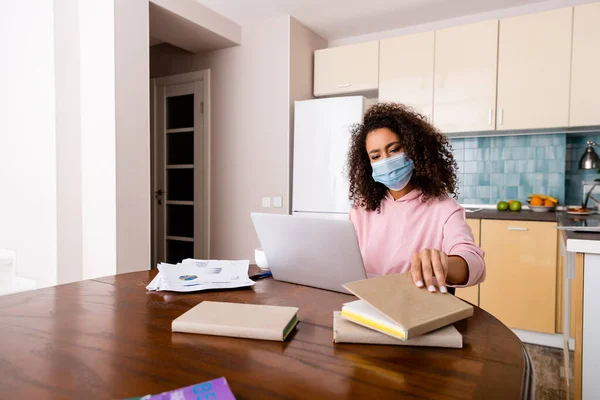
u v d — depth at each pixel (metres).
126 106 2.51
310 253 1.07
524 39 2.87
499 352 0.67
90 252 2.59
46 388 0.54
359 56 3.47
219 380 0.52
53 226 2.51
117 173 2.46
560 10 2.76
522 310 2.70
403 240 1.33
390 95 3.34
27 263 2.65
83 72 2.60
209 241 3.88
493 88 2.97
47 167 2.53
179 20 3.06
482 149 3.36
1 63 2.73
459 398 0.51
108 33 2.45
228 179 3.79
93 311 0.90
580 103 2.72
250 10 3.32
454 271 0.93
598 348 1.48
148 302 0.97
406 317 0.68
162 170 4.23
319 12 3.36
